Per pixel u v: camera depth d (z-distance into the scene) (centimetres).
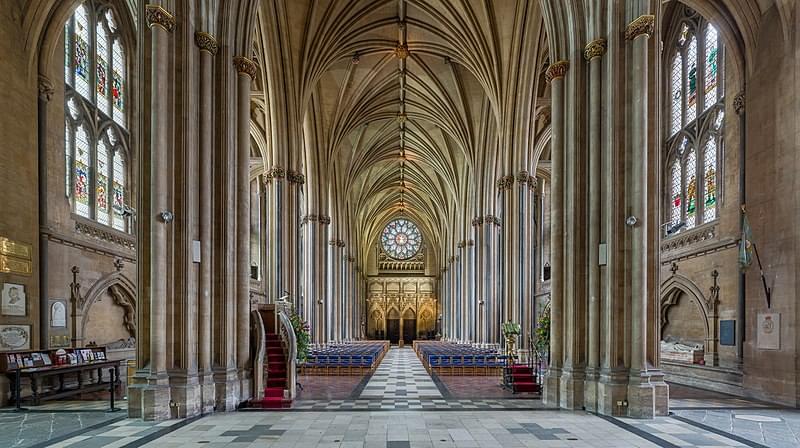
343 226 3997
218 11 1219
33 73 1380
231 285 1198
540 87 2544
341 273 3972
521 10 2136
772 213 1320
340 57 2616
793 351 1216
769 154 1342
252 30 1307
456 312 4466
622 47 1169
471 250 3741
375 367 2242
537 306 3403
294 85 2320
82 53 1670
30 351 1263
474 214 3127
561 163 1282
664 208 1962
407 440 827
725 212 1561
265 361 1330
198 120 1152
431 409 1135
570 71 1271
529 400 1287
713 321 1597
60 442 809
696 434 880
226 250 1180
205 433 875
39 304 1377
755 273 1365
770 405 1215
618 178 1147
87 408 1142
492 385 1598
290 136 2303
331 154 3158
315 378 1819
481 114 3050
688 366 1661
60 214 1498
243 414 1069
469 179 3825
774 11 1339
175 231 1068
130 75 1966
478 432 889
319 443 804
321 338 3009
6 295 1253
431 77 2975
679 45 1900
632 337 1095
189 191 1090
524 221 2353
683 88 1862
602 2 1201
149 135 1061
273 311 1502
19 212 1310
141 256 1042
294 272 2284
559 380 1219
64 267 1499
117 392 1426
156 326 1009
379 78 3055
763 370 1312
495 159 2969
